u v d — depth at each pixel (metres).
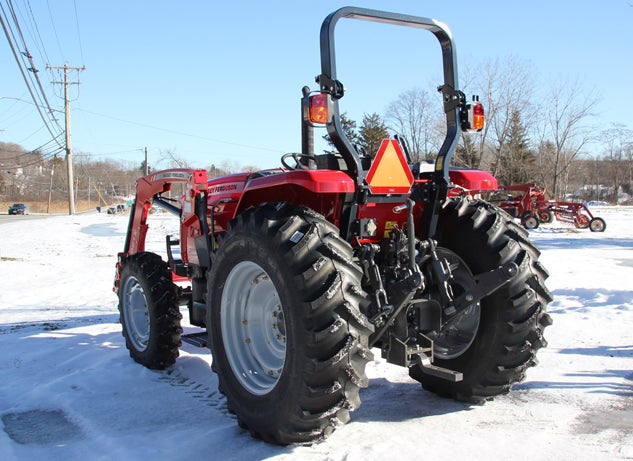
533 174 44.03
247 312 3.41
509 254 3.48
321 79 3.17
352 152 3.15
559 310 6.61
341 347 2.79
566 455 2.88
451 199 3.75
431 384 3.86
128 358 4.99
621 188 70.56
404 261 3.42
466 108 3.58
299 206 3.16
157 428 3.42
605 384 4.01
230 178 4.57
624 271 10.10
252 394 3.19
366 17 3.31
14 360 5.00
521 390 3.92
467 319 3.79
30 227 30.52
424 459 2.85
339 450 2.98
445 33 3.57
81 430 3.43
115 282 5.77
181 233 5.08
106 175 104.62
